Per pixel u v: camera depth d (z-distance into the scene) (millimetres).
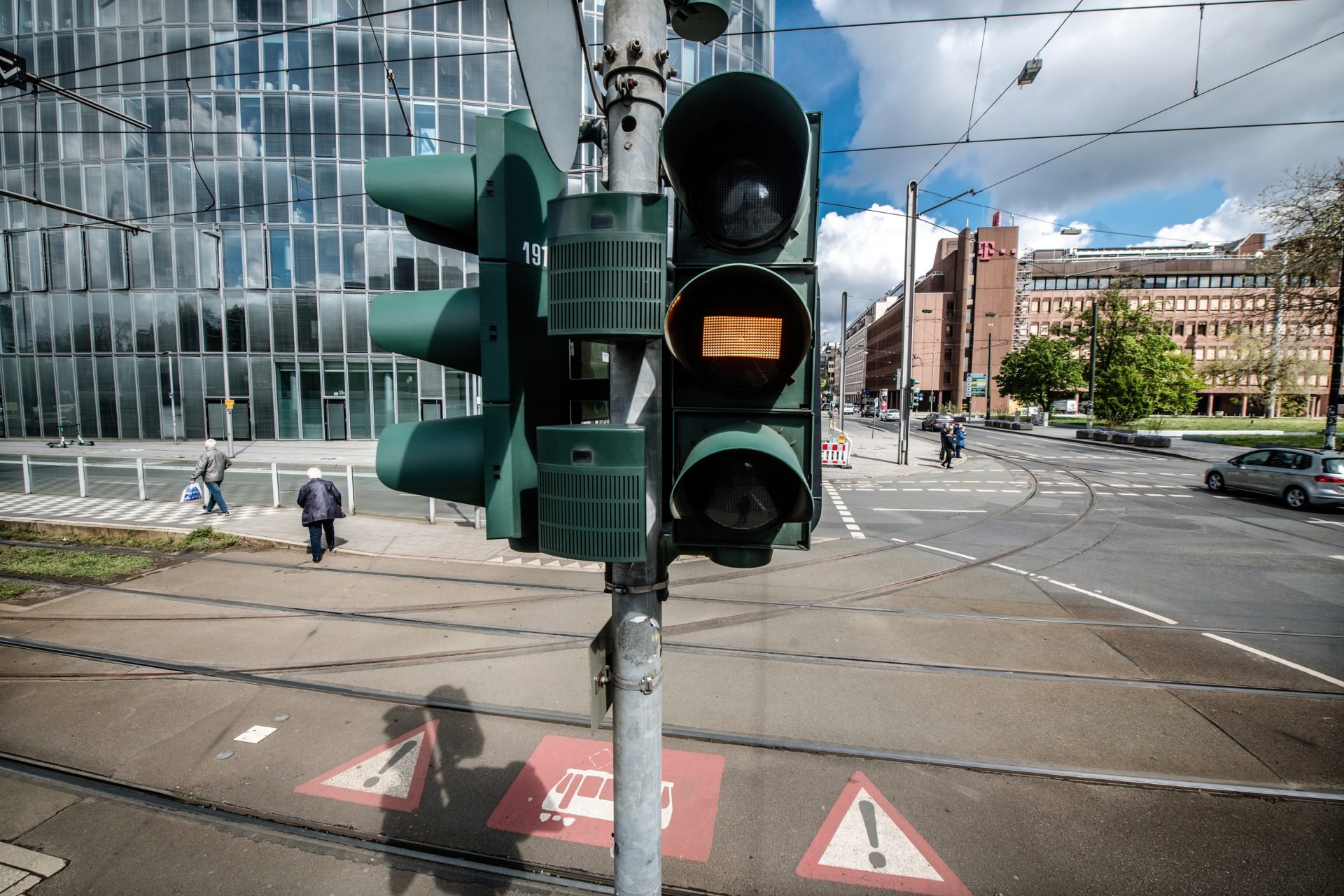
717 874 3041
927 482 17266
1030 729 4320
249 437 29609
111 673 5172
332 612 6609
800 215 1603
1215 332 78750
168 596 7160
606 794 3615
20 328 30047
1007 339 75375
